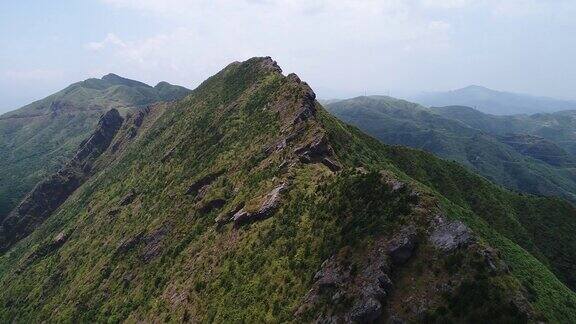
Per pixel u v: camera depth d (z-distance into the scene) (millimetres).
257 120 147625
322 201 90000
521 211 176875
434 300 59344
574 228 170250
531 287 90625
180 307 91812
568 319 81438
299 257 80188
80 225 196500
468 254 61625
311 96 144875
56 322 129375
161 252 123438
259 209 99500
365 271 66188
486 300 56344
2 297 177125
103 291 128375
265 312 74375
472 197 174500
